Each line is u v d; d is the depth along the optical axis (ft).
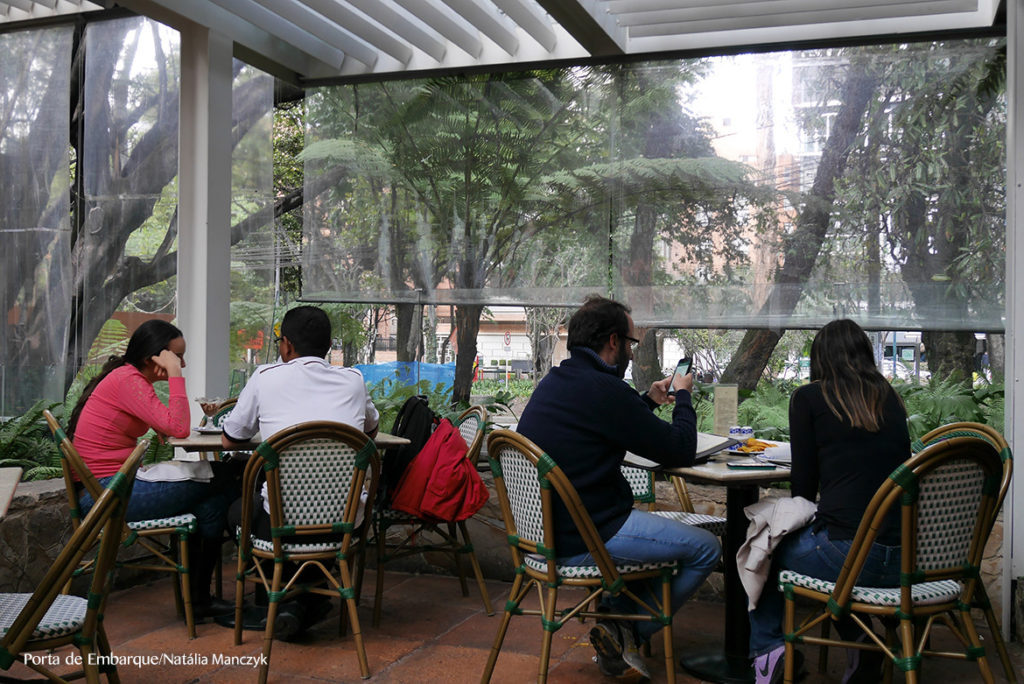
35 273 21.42
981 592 8.89
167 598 14.35
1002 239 16.28
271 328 20.97
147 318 21.12
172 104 21.13
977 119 16.39
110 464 12.21
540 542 9.66
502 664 11.30
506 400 21.48
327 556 11.10
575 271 18.57
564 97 18.53
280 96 28.35
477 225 19.21
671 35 16.71
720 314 17.65
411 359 27.07
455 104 19.24
